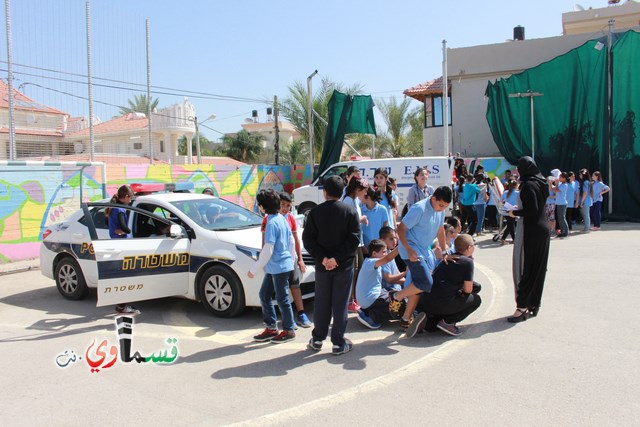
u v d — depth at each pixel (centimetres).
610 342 527
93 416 397
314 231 512
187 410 404
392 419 378
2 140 1931
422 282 550
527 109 1852
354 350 535
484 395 413
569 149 1814
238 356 525
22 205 1170
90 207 760
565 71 1791
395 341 561
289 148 4284
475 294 573
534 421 368
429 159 1542
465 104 2353
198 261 673
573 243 1216
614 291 737
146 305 740
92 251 616
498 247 1214
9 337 602
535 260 595
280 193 593
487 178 1434
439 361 493
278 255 556
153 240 664
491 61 2286
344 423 374
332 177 512
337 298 514
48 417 397
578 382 432
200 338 586
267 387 444
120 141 3309
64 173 1270
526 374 452
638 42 1675
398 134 3569
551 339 541
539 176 601
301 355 523
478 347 527
